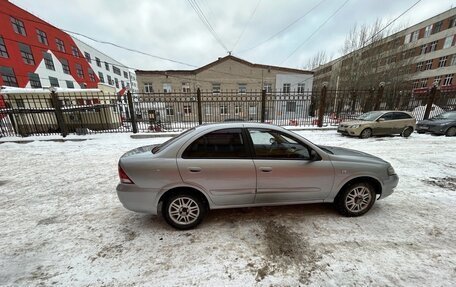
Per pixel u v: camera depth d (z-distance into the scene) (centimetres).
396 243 232
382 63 2512
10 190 399
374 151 686
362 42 2431
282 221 280
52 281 184
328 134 1066
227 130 265
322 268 196
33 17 2630
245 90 2431
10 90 1087
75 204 341
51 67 2878
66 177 474
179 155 250
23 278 188
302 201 279
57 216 303
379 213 298
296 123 1386
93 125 1217
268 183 261
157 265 204
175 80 2398
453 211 301
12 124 1034
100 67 4262
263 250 223
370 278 183
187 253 221
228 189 257
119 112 1271
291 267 198
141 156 256
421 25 3559
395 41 2528
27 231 264
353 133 945
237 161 254
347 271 192
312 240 239
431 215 291
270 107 1697
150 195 246
